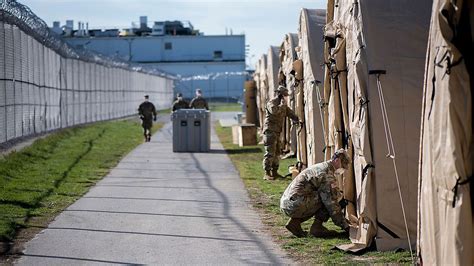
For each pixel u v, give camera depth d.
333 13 14.61
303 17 20.11
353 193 12.69
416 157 11.53
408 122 11.57
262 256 11.19
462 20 7.92
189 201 16.75
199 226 13.74
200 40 97.50
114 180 20.64
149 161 26.05
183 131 29.72
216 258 11.12
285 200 12.66
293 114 20.70
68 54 38.38
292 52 24.03
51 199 16.89
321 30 19.48
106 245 12.12
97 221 14.26
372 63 11.65
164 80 89.25
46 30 28.53
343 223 12.41
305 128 20.73
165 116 67.38
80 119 44.25
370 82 11.66
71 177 21.06
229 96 98.50
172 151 30.12
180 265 10.70
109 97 55.66
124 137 38.28
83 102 45.31
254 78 43.75
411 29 11.80
